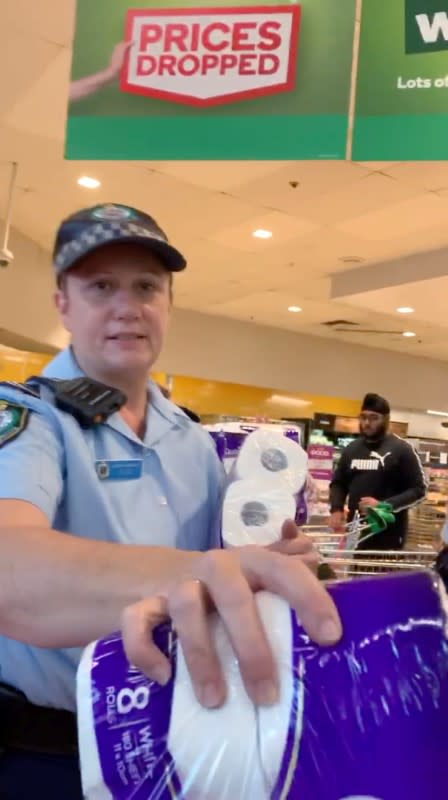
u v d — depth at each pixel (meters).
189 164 4.33
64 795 0.71
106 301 0.92
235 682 0.35
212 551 0.40
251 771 0.33
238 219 5.38
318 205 4.96
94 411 0.81
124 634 0.38
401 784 0.33
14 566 0.49
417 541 5.78
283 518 0.84
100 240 0.89
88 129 1.71
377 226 5.36
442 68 1.62
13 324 6.11
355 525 1.90
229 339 9.52
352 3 1.65
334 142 1.64
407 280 6.14
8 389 0.77
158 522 0.85
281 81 1.66
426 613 0.38
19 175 4.75
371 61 1.65
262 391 9.77
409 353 10.92
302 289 7.52
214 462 1.01
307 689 0.34
